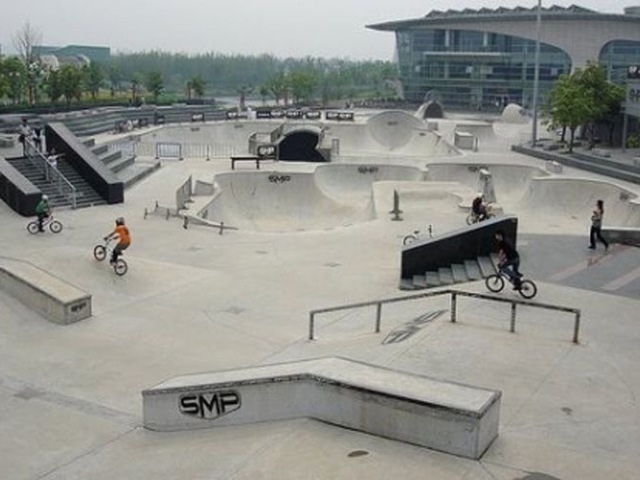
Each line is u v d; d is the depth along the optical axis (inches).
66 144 1348.4
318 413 378.6
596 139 2158.0
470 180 1795.0
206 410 418.3
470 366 471.5
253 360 571.5
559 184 1453.0
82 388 518.6
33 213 1138.7
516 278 672.4
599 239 887.1
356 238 1027.3
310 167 1782.7
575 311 520.7
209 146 2299.5
